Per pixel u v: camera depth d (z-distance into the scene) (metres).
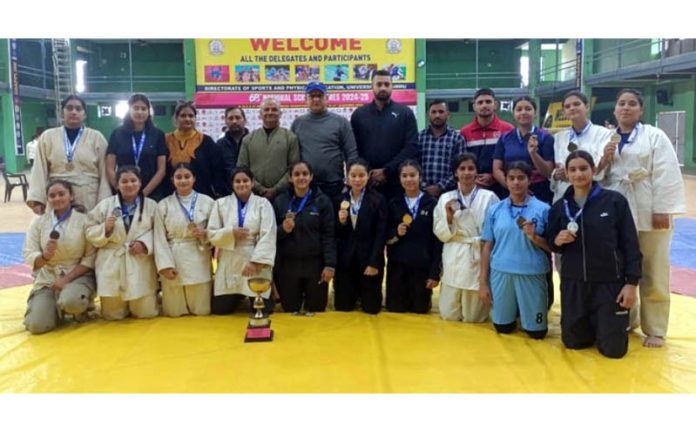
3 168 19.23
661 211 3.93
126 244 4.61
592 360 3.73
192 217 4.77
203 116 14.03
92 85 23.55
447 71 23.91
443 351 3.88
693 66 14.84
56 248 4.49
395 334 4.27
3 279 6.51
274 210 4.96
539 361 3.71
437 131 5.35
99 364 3.66
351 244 4.94
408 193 4.92
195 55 13.90
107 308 4.67
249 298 5.08
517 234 4.21
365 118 5.34
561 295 4.03
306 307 5.04
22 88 20.42
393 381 3.35
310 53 13.89
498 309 4.28
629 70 17.42
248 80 13.97
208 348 3.95
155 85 23.56
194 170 5.20
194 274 4.73
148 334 4.27
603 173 4.11
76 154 4.78
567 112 4.43
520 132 4.85
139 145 4.98
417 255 4.82
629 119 4.05
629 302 3.74
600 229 3.83
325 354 3.81
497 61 23.77
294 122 5.39
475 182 4.78
